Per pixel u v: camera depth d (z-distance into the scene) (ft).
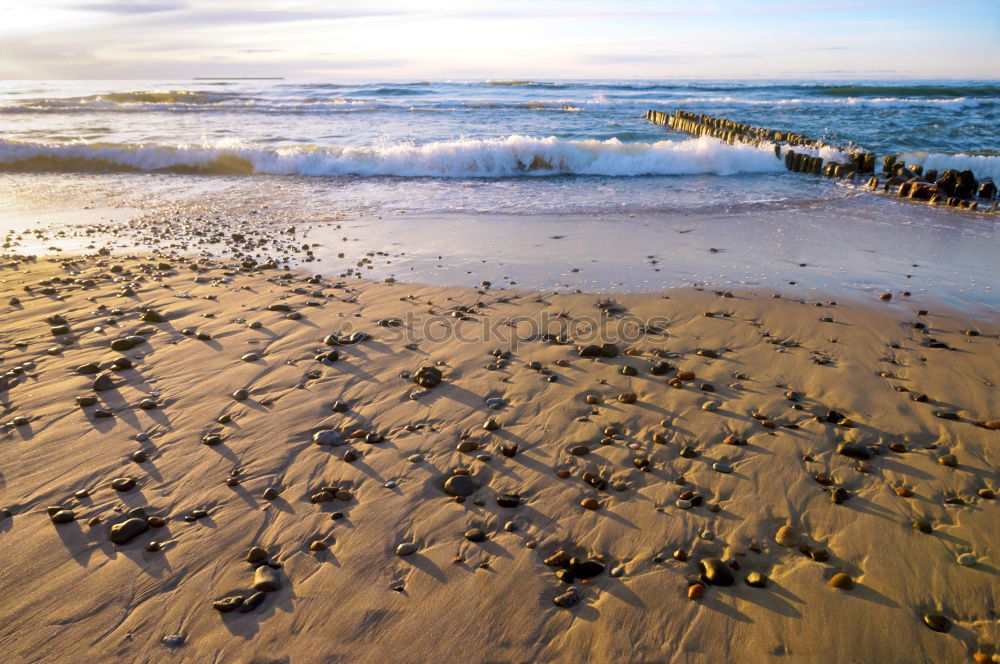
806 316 16.72
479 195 34.73
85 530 9.07
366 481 10.21
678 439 11.23
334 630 7.46
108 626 7.51
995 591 7.80
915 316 16.69
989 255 22.36
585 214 29.43
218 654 7.14
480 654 7.16
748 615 7.58
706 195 34.14
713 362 14.20
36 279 20.30
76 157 43.91
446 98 112.16
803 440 11.05
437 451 11.02
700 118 69.00
